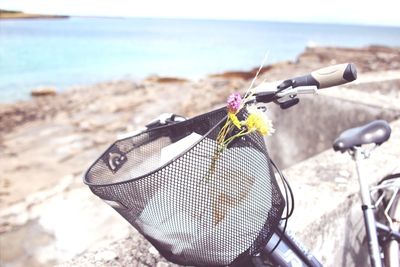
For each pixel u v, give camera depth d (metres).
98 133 14.57
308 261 1.27
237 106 0.91
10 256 5.97
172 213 0.91
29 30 165.75
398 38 180.75
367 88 5.35
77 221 6.94
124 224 6.60
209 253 0.98
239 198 0.96
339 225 2.01
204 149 0.89
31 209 7.84
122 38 135.25
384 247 1.92
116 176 1.12
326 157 2.63
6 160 11.84
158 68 56.69
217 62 65.12
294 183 2.25
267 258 1.25
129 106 18.80
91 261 1.62
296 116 4.72
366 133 1.78
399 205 2.13
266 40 131.62
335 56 34.03
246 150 0.96
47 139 14.20
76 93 24.73
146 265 1.58
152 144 1.19
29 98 26.00
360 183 1.77
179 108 17.20
